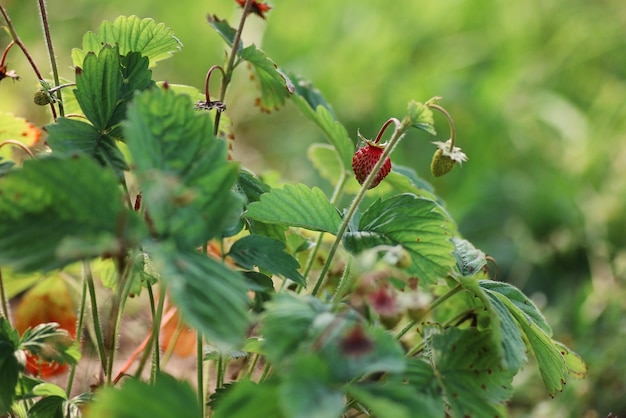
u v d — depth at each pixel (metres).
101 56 0.58
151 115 0.53
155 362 0.60
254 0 0.62
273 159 1.20
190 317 0.49
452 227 0.65
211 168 0.52
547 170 1.20
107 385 0.59
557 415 0.75
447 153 0.60
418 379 0.56
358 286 0.52
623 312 0.83
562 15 1.51
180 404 0.51
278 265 0.57
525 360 0.56
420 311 0.52
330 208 0.59
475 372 0.56
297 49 1.36
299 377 0.50
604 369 0.77
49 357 0.58
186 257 0.51
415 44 1.40
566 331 0.85
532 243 1.05
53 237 0.51
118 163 0.57
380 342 0.51
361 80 1.31
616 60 1.47
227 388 0.59
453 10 1.46
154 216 0.51
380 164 0.58
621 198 1.05
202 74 1.32
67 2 1.30
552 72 1.41
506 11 1.48
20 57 1.10
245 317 0.50
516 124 1.28
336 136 0.68
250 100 1.25
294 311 0.52
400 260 0.53
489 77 1.30
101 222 0.51
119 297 0.53
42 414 0.59
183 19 1.34
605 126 1.22
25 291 0.80
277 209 0.58
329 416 0.49
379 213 0.59
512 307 0.58
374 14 1.40
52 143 0.56
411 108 0.57
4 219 0.51
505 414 0.56
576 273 1.02
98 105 0.58
